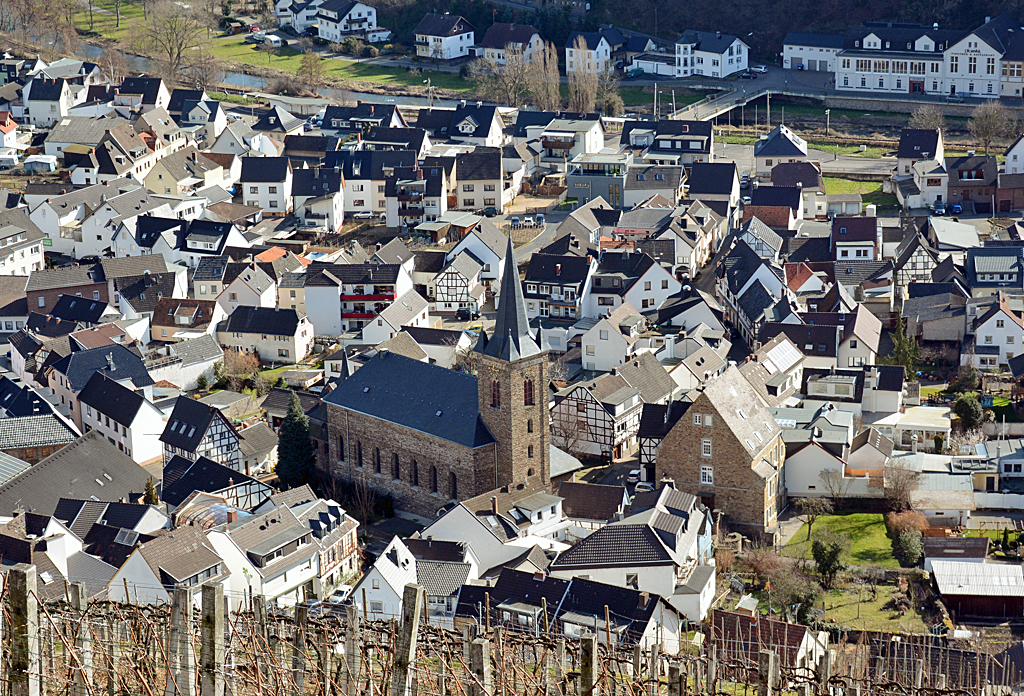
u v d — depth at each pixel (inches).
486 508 6545.3
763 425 6988.2
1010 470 7170.3
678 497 6466.5
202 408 7805.1
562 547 6501.0
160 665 3250.5
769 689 3442.4
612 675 3425.2
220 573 5807.1
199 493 6717.5
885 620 5792.3
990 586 5890.8
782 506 7135.8
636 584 5866.1
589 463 7755.9
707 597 5920.3
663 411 7396.7
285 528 6205.7
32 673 2591.0
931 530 6732.3
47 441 7721.5
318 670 3191.4
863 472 7135.8
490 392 6889.8
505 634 3526.1
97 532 6402.6
